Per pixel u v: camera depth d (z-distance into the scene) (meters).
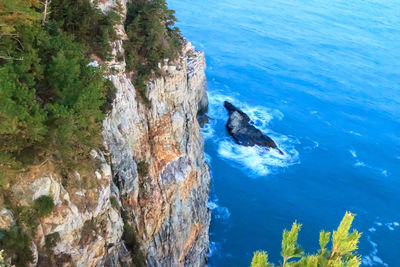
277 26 153.88
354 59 136.88
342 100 111.56
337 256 17.75
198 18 149.50
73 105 28.80
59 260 28.84
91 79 32.22
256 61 125.19
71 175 30.50
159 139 48.91
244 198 73.31
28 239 26.42
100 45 40.19
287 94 110.06
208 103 97.12
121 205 39.94
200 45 129.25
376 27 166.25
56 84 28.94
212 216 68.75
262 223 69.06
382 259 65.31
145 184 45.34
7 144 25.73
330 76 123.50
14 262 25.36
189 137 55.81
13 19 27.06
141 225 44.59
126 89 42.66
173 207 50.16
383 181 83.25
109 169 34.50
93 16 40.59
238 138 85.75
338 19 170.00
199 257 58.22
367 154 91.00
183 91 53.41
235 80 112.44
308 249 65.62
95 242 31.62
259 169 80.06
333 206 75.12
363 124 102.25
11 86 24.23
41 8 34.56
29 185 27.20
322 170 83.62
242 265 61.31
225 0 172.12
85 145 32.75
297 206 73.56
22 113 24.31
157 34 48.09
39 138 26.06
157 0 52.09
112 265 35.41
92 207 31.83
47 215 27.89
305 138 92.75
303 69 125.25
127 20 49.31
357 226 71.19
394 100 115.25
